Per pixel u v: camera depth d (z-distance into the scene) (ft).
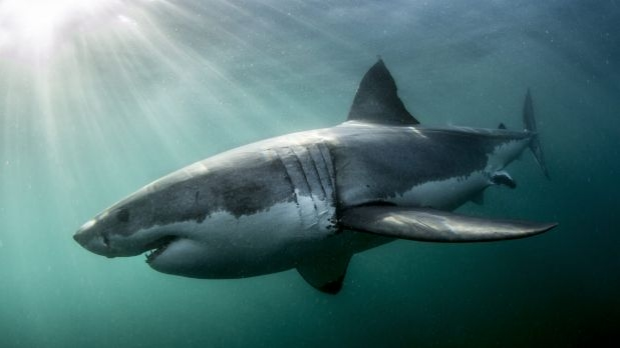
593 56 79.41
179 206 9.07
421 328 51.01
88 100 56.13
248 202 9.22
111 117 65.46
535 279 63.21
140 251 9.34
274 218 9.34
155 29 40.60
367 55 56.75
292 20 42.65
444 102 99.86
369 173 10.83
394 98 14.88
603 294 47.34
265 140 11.03
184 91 60.75
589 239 97.45
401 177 11.67
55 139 68.28
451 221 8.46
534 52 71.77
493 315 47.80
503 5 48.16
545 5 50.39
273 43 47.88
